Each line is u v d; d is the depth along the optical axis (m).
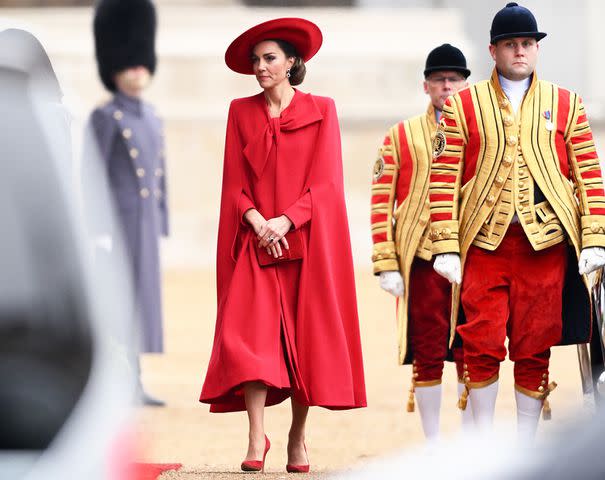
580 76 146.50
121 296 6.17
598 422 5.60
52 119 6.07
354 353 23.81
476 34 144.38
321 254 23.34
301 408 23.67
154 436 31.55
